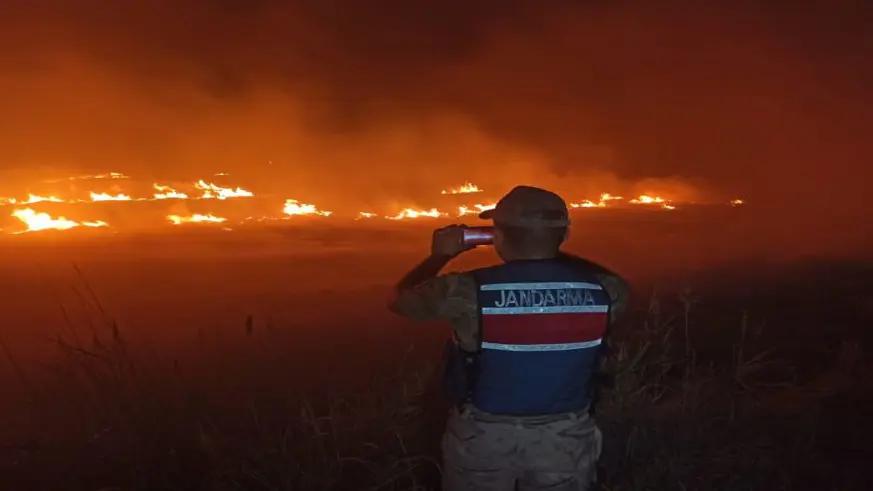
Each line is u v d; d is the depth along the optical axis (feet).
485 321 9.17
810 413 16.97
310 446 13.67
